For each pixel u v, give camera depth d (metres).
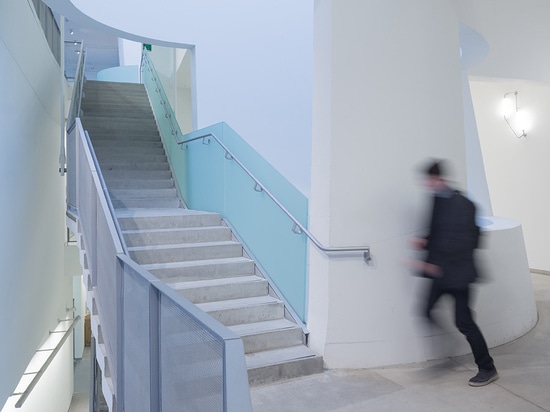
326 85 3.89
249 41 8.30
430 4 4.14
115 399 3.58
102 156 8.08
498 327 4.46
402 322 4.00
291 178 8.06
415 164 4.06
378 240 3.95
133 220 5.48
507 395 3.33
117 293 3.36
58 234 10.21
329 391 3.48
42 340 8.28
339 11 3.84
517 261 4.91
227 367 1.44
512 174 8.52
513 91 8.41
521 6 5.67
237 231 5.62
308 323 4.14
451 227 3.39
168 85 12.36
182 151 7.38
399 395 3.38
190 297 4.53
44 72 8.32
